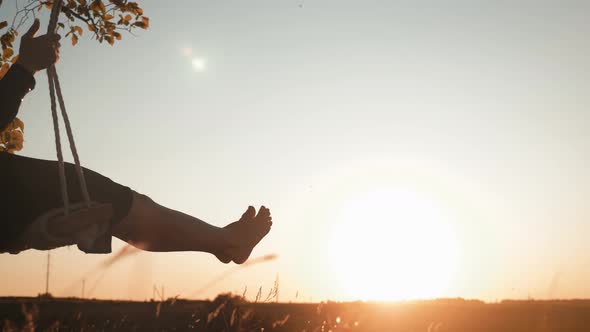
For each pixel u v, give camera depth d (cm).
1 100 318
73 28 658
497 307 675
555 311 479
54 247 312
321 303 442
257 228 386
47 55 328
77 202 313
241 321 388
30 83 329
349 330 443
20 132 562
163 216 341
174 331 360
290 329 405
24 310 296
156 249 347
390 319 841
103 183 325
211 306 389
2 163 305
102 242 320
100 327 467
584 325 450
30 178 307
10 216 299
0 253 311
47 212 305
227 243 371
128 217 329
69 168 318
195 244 357
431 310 945
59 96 322
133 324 404
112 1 647
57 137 316
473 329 748
